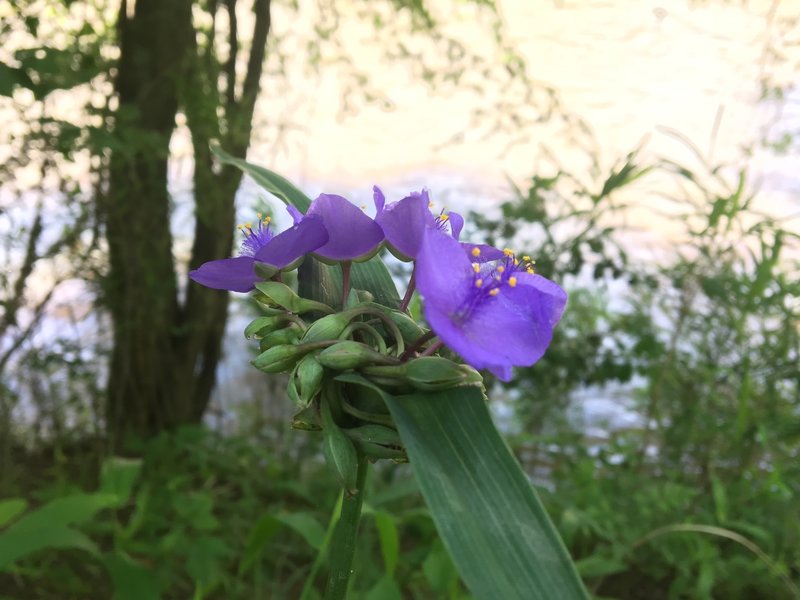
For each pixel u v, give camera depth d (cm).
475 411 11
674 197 44
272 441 54
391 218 12
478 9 54
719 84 52
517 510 11
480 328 11
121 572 28
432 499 10
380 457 12
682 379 46
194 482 47
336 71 56
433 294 11
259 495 46
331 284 15
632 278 45
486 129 58
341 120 56
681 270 43
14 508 27
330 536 26
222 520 41
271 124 53
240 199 51
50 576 35
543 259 44
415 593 35
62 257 43
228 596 35
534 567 10
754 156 50
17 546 25
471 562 10
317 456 52
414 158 60
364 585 34
